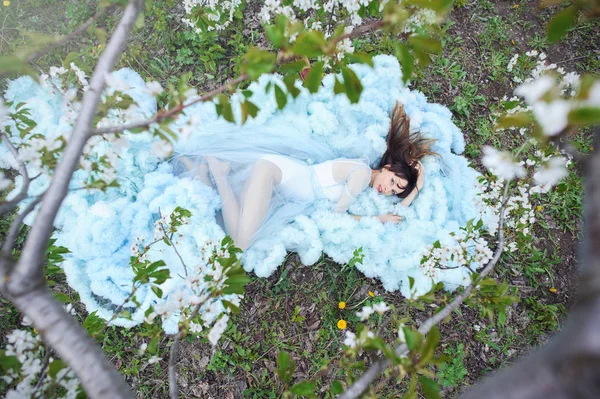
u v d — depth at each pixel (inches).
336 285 112.4
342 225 109.7
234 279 58.1
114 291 94.4
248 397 101.1
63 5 126.0
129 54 123.3
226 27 130.9
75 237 92.9
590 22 146.9
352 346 51.3
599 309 27.9
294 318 107.3
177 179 103.6
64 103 69.5
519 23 146.1
